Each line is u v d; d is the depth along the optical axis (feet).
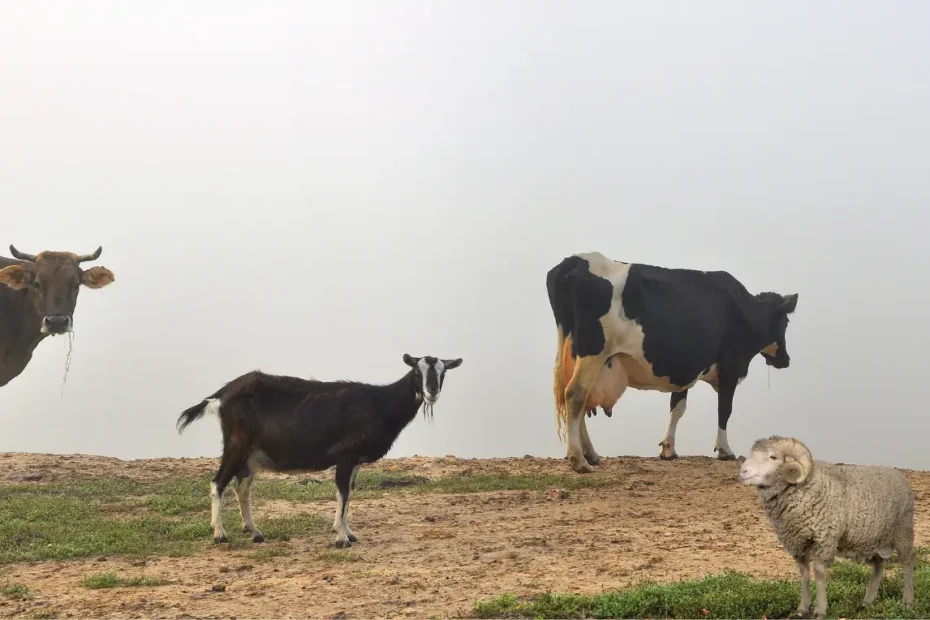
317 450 40.86
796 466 27.22
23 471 59.26
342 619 29.27
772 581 32.35
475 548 40.14
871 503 27.63
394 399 41.29
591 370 61.31
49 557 38.60
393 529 44.65
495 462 68.64
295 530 43.83
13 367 59.77
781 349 71.72
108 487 55.11
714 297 66.39
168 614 30.07
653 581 33.19
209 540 41.83
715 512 48.44
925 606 28.66
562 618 29.09
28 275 57.31
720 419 68.59
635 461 67.46
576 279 61.16
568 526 45.16
